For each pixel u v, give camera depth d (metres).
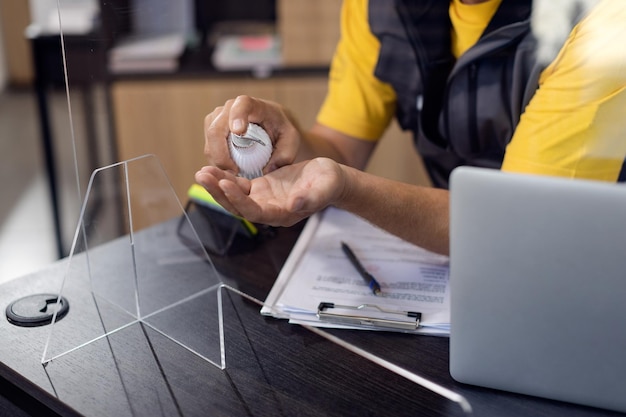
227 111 0.90
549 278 0.64
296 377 0.74
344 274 0.92
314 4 2.27
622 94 0.87
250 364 0.76
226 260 0.99
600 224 0.60
